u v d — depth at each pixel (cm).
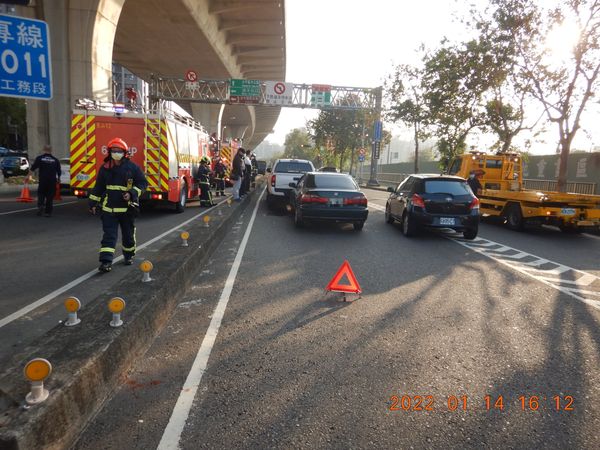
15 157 3219
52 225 1041
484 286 662
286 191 1617
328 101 3841
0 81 321
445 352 419
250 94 3766
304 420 301
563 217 1225
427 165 4312
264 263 763
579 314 543
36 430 231
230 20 3453
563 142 1841
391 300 576
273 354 402
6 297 522
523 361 404
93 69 2156
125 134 1212
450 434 292
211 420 297
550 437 293
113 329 352
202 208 1537
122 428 285
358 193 1138
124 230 673
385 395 337
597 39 1641
